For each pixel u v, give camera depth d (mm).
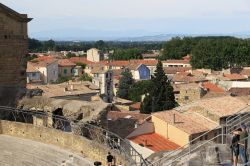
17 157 32250
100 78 146125
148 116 65000
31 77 161250
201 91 101062
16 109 39844
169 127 56594
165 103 96375
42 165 30625
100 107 36875
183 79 138875
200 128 55875
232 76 148000
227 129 23797
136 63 198625
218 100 64375
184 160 21844
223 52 195500
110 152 29062
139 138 54562
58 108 39094
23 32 45125
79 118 37500
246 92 105750
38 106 40094
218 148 21469
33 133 35844
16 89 43688
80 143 32000
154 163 24391
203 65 196250
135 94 134500
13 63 44656
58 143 33969
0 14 43469
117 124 55812
